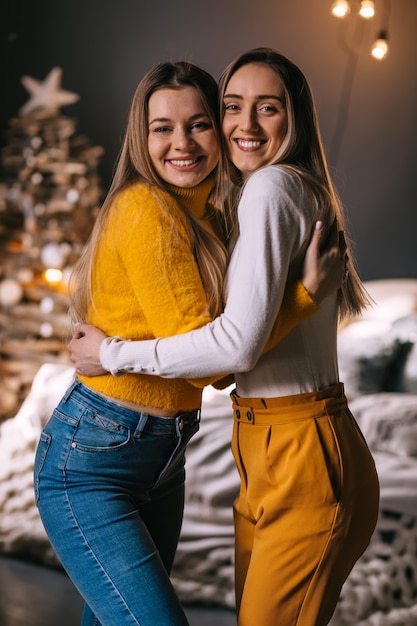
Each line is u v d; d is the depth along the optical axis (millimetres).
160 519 2012
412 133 5707
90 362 1831
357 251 5820
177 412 1877
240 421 1899
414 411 3541
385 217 5770
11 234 5895
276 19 5922
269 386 1822
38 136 5918
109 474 1828
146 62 6234
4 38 6430
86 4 6312
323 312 1874
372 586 3117
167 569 2055
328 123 5828
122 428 1825
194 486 3375
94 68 6324
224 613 3170
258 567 1801
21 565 3662
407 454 3436
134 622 1728
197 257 1853
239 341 1658
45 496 1858
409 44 5672
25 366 5715
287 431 1797
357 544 1822
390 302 5215
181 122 1878
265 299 1674
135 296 1823
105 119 6320
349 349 4484
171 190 1914
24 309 5781
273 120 1878
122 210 1814
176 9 6148
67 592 3359
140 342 1757
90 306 1914
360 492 1810
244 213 1742
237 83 1887
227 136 1937
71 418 1855
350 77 5777
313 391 1823
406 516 3295
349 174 5812
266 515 1798
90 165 5961
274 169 1773
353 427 1868
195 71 1930
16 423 3980
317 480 1760
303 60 5867
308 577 1762
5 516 3783
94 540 1793
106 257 1838
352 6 5707
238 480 3365
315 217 1786
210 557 3299
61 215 5844
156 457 1875
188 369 1693
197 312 1739
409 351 4414
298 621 1770
